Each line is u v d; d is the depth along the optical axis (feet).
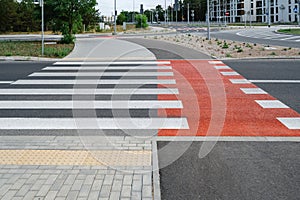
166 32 152.15
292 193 13.56
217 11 389.19
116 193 13.48
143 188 13.89
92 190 13.73
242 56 59.26
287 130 21.48
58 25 88.63
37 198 13.14
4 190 13.79
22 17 181.37
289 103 28.43
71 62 55.77
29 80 39.63
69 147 18.74
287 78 39.52
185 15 402.11
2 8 177.06
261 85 35.88
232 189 13.93
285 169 15.72
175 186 14.24
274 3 340.39
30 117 24.98
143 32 156.15
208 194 13.57
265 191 13.74
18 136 20.80
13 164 16.37
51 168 15.84
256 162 16.55
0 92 33.32
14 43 86.79
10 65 52.80
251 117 24.45
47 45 82.38
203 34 127.65
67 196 13.26
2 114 25.81
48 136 20.76
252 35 121.39
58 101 29.68
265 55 59.47
